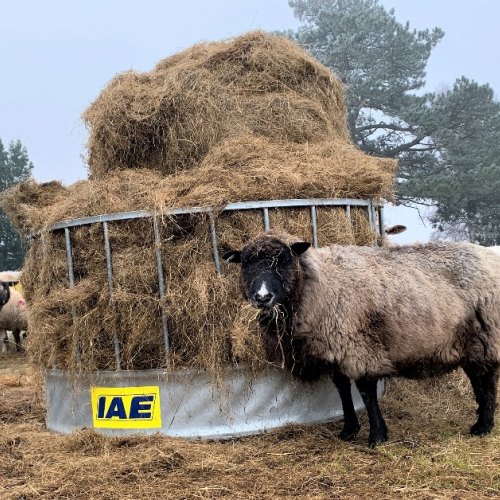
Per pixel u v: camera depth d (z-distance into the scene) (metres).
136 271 6.22
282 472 5.02
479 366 5.79
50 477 5.14
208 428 6.09
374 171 6.81
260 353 5.98
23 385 9.74
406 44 28.50
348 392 5.81
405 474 4.82
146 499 4.59
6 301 13.88
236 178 6.38
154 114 7.27
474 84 26.80
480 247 6.11
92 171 8.18
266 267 5.21
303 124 7.36
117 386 6.25
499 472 4.77
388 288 5.52
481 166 25.59
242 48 7.85
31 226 7.10
